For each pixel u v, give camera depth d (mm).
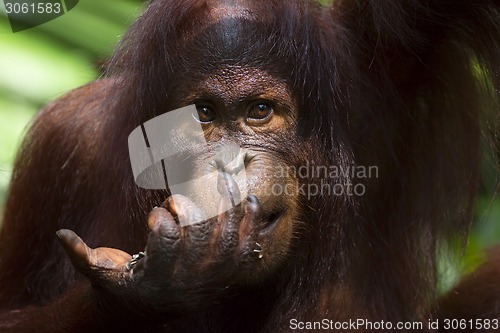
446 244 8820
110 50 8789
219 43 6855
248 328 7418
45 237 8703
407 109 8070
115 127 7402
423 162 8234
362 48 7871
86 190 8352
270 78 6891
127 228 7246
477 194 8758
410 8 7648
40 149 8805
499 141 8461
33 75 10602
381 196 8047
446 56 8055
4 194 9875
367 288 7746
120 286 6199
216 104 6852
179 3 6977
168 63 6902
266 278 6938
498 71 7988
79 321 6715
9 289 8758
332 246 7293
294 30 6973
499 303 8641
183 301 6184
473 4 7746
